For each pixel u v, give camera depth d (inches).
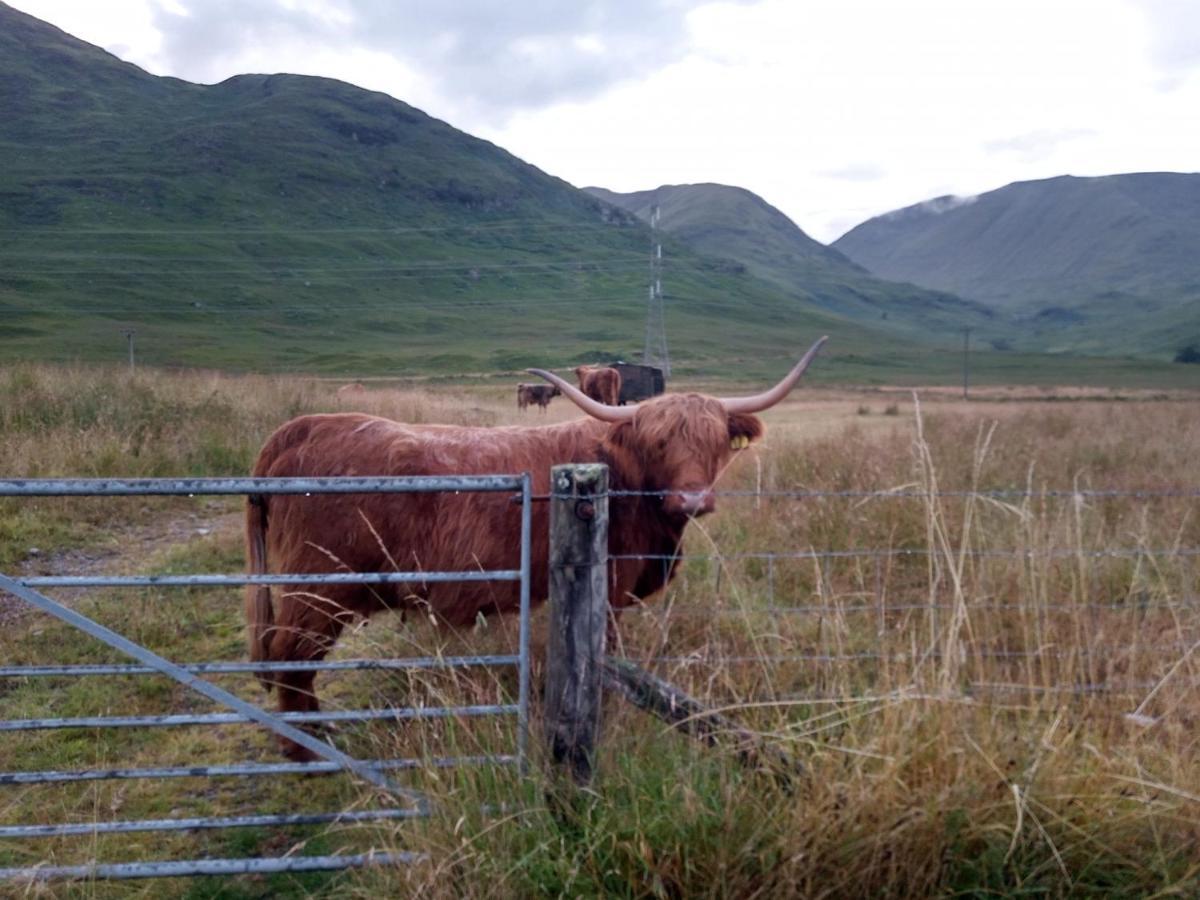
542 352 3078.2
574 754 121.2
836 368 2561.5
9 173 5506.9
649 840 111.1
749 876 108.9
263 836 142.3
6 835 117.5
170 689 196.1
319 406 584.4
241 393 573.3
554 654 120.7
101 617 234.7
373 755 160.6
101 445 394.6
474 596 175.3
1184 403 968.9
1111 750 129.4
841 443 418.3
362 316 4234.7
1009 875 112.3
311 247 5541.3
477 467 175.8
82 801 151.4
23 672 118.4
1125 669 163.8
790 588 238.5
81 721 118.4
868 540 258.2
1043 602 155.4
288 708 171.6
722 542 256.4
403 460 173.0
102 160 6092.5
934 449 394.0
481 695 155.9
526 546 122.5
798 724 124.4
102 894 126.1
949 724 121.0
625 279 6205.7
